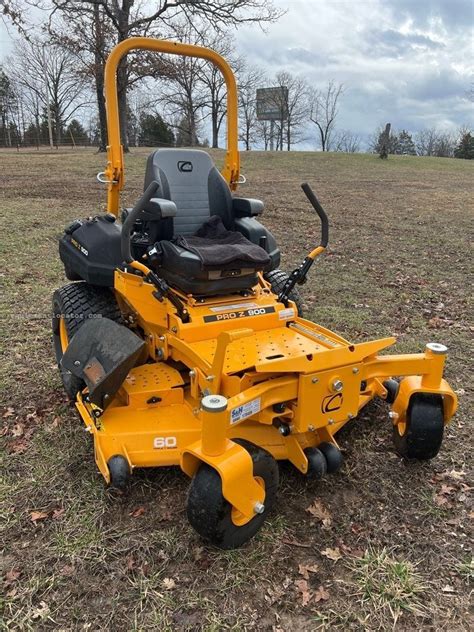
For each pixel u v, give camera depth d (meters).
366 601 2.38
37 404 3.98
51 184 16.16
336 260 8.50
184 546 2.66
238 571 2.51
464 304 6.45
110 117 3.75
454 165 27.64
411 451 3.22
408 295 6.75
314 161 27.44
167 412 3.15
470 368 4.65
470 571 2.54
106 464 2.79
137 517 2.85
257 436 2.99
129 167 20.42
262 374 2.76
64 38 25.70
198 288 3.21
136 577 2.48
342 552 2.65
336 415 2.88
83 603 2.36
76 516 2.84
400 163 27.77
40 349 4.89
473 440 3.60
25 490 3.04
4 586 2.43
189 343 3.11
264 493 2.55
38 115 63.53
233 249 3.25
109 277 3.80
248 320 3.27
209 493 2.40
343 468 3.28
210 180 3.90
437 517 2.90
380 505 2.98
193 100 47.22
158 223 3.52
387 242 9.90
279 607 2.35
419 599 2.40
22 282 6.84
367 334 5.40
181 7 24.89
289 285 3.51
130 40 3.63
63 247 4.17
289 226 11.29
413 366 3.10
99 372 2.92
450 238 10.30
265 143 66.75
